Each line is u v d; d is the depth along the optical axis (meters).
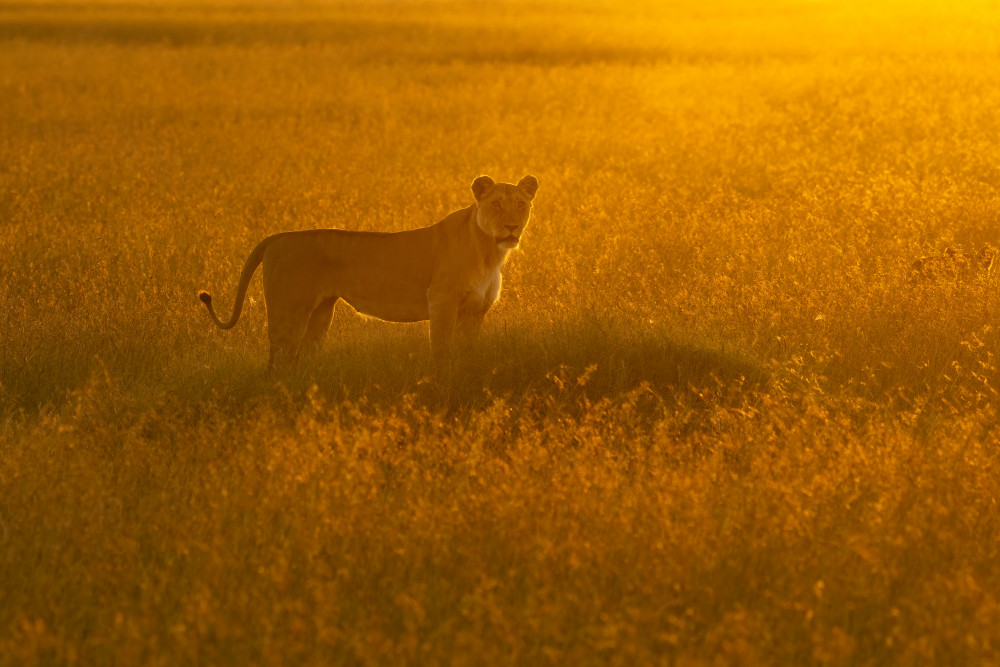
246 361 19.34
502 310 22.33
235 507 12.79
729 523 12.23
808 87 58.88
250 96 63.41
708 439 15.12
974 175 37.88
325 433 14.70
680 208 33.22
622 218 30.95
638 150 44.59
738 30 102.56
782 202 34.00
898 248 26.80
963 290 22.22
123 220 31.98
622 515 12.31
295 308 18.66
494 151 45.69
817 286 23.00
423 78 71.62
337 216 31.91
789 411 15.91
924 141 42.78
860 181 36.38
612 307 21.42
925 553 11.70
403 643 9.98
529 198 18.28
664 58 80.62
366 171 40.69
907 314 20.81
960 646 10.05
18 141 48.53
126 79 70.69
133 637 10.05
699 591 11.05
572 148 45.69
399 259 18.48
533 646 10.14
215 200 35.03
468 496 12.84
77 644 10.26
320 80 70.94
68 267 25.69
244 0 186.62
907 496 12.92
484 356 17.62
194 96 63.53
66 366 19.58
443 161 43.59
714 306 21.97
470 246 18.23
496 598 10.80
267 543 12.02
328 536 12.07
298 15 133.38
